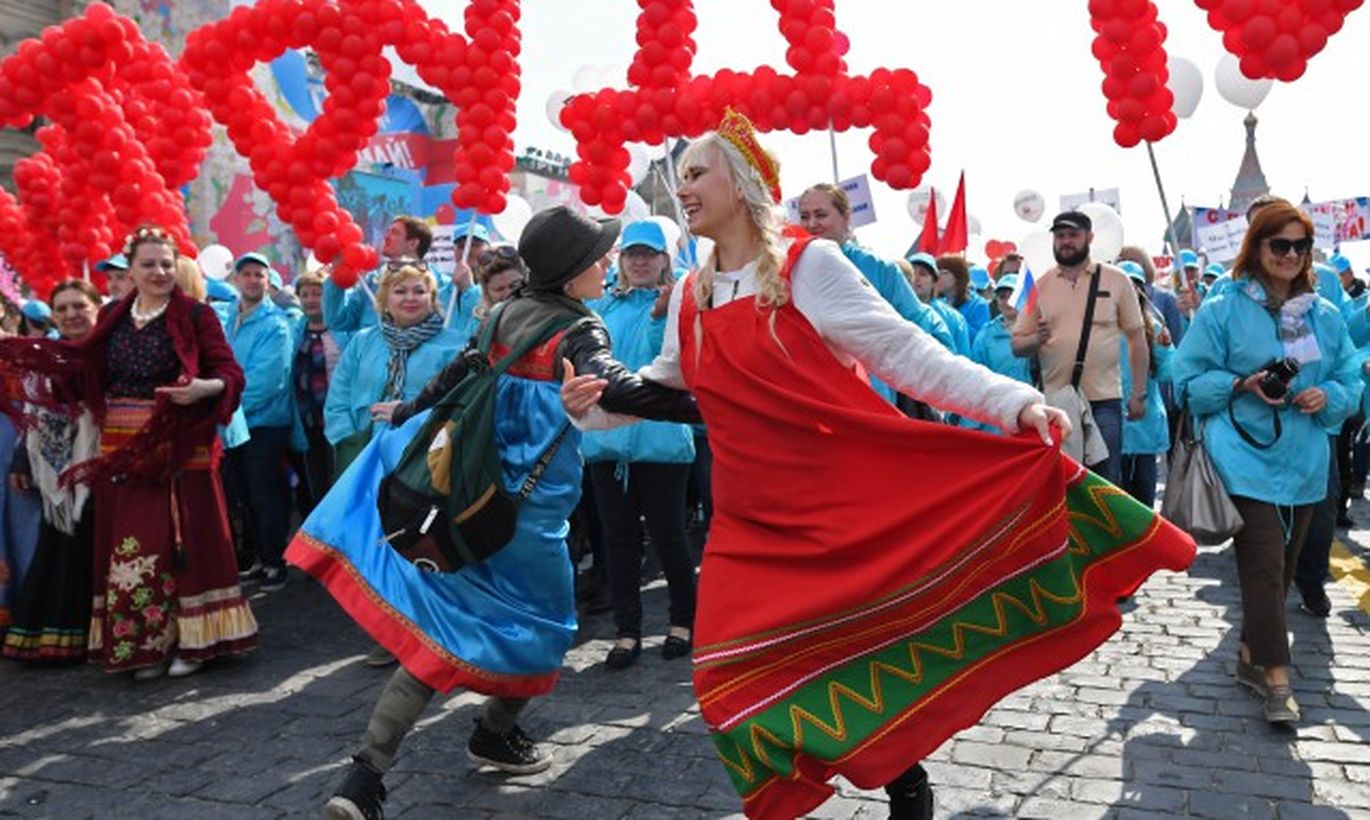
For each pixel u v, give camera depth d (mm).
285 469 7297
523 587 3547
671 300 3059
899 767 2619
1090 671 4887
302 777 3869
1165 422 7168
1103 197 11000
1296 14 4973
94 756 4117
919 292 7590
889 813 3291
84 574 5402
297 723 4434
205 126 7328
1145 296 6883
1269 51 5023
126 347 4988
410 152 19297
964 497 2633
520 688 3533
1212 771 3750
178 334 4980
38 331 6824
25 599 5359
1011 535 2645
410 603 3402
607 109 6594
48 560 5375
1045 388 5777
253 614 6312
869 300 2717
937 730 2660
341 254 6504
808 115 6199
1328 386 4383
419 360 5566
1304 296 4422
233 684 4980
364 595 3451
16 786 3852
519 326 3467
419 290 5566
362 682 4988
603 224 3568
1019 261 10383
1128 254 8234
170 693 4863
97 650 5133
